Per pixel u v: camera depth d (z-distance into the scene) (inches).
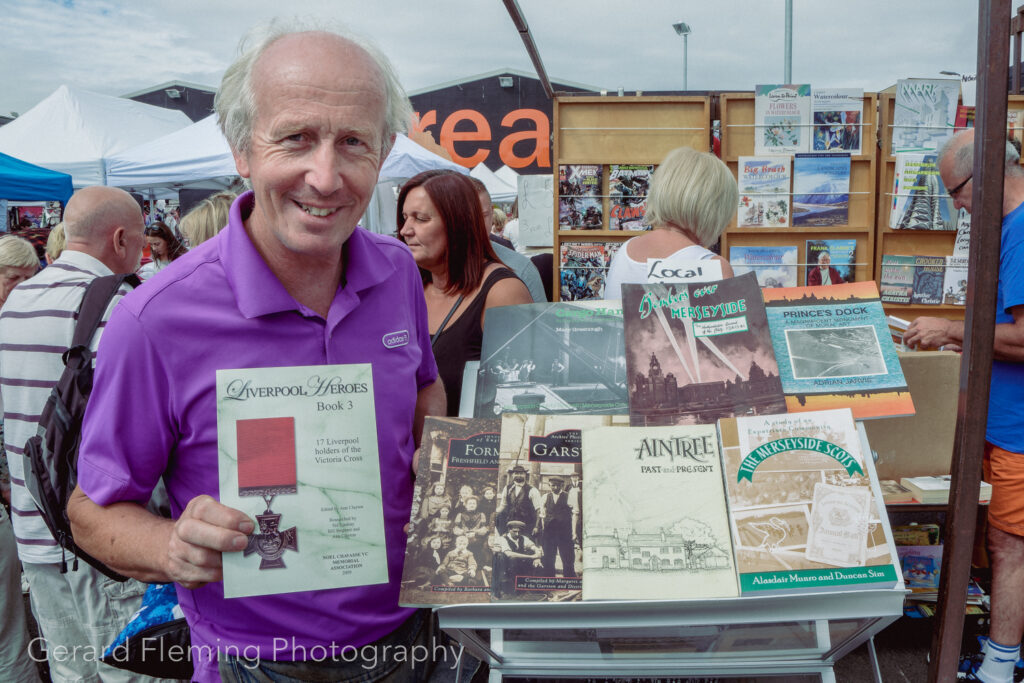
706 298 47.1
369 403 37.4
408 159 252.8
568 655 44.5
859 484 39.1
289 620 38.3
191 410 35.9
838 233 107.4
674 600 36.6
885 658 91.2
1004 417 77.7
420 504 41.3
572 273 113.3
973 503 41.0
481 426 44.1
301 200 33.1
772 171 106.0
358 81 32.5
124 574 35.4
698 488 40.0
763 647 43.6
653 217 70.3
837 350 45.2
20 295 75.9
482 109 812.0
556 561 39.1
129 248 85.0
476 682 66.4
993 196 38.7
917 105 103.7
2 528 83.4
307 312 37.1
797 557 37.4
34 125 301.9
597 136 111.3
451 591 38.8
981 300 39.6
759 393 43.2
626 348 45.9
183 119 383.6
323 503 35.8
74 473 59.4
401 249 46.6
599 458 41.4
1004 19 37.3
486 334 50.4
